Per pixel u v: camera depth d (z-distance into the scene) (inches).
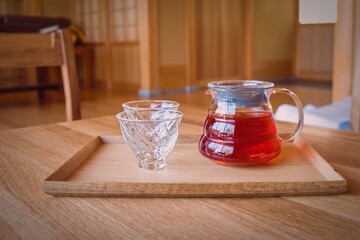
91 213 12.3
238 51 166.7
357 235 10.5
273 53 179.2
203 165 16.2
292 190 13.2
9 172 16.3
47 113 103.0
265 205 12.7
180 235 10.7
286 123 25.9
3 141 21.4
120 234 10.9
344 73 70.7
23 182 15.2
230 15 161.0
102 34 156.9
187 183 13.4
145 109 16.9
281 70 183.8
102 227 11.3
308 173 15.2
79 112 33.4
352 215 11.8
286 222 11.4
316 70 183.5
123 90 150.4
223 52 161.0
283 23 181.2
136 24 140.2
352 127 33.2
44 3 168.6
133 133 15.5
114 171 15.7
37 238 10.7
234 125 15.5
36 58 31.3
